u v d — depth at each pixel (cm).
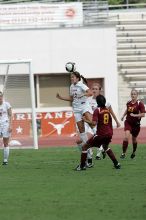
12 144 5119
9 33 7912
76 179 3127
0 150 4975
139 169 3509
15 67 5381
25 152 4669
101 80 8094
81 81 3803
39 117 6475
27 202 2528
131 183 2973
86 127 4122
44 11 7981
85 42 8019
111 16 8875
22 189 2850
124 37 8750
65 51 7981
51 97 7956
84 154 3456
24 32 7925
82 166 3475
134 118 4066
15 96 5284
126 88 8500
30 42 7938
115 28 8050
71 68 3725
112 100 8081
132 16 8881
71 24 8006
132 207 2394
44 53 7950
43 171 3475
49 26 7981
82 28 8000
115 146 5147
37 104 7906
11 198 2625
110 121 3444
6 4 8131
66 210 2352
